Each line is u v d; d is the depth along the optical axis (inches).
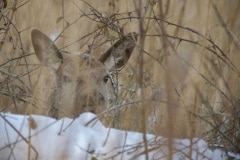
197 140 343.6
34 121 336.5
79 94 424.8
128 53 497.7
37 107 412.8
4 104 446.0
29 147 313.4
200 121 392.2
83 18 557.3
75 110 416.5
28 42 590.2
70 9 632.4
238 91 434.3
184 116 377.1
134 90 439.5
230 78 434.6
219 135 396.5
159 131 350.0
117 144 335.9
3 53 481.7
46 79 473.1
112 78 482.9
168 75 283.3
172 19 525.7
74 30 550.9
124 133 352.2
